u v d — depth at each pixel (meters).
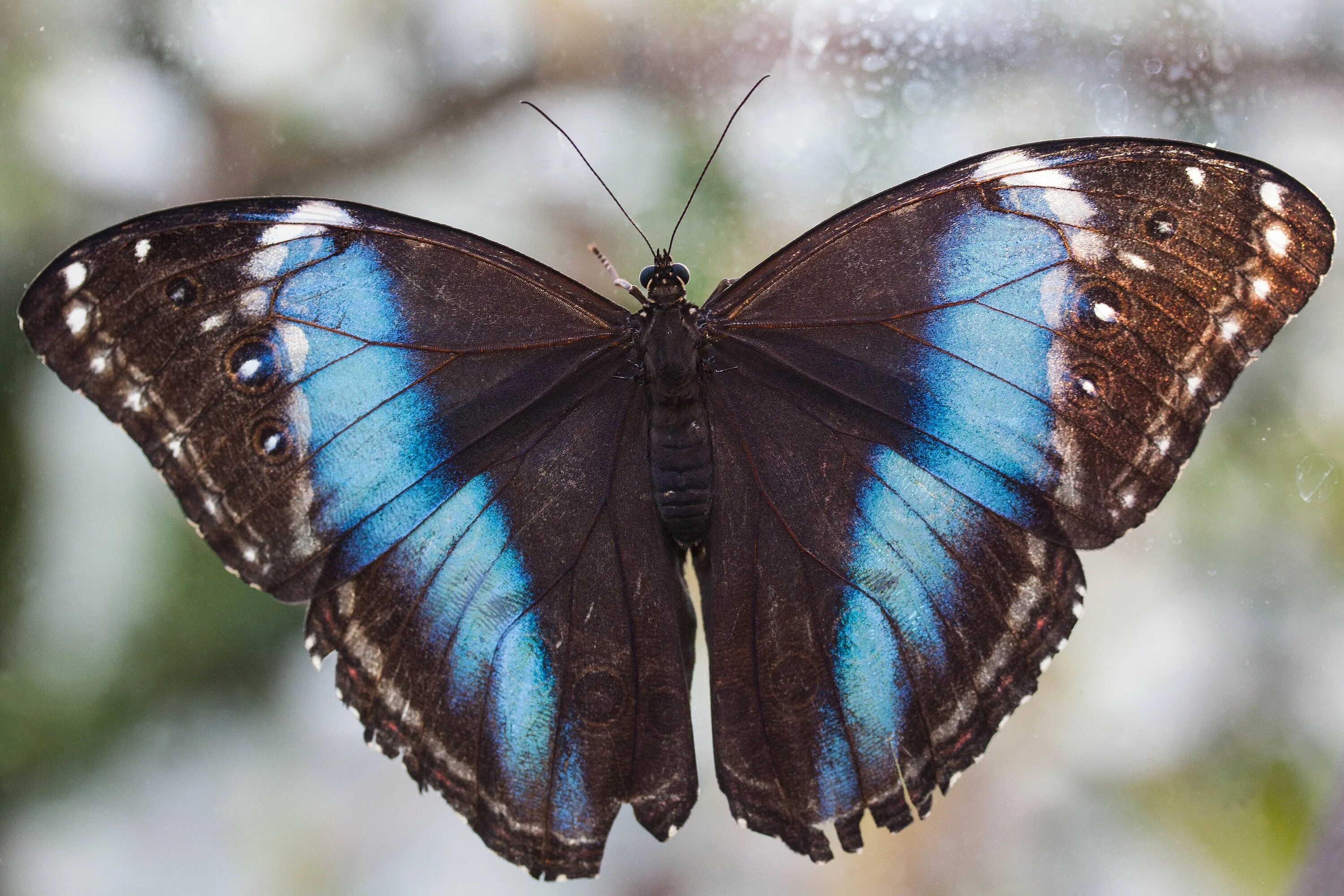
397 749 0.43
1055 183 0.42
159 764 0.47
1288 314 0.41
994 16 0.46
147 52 0.47
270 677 0.47
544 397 0.43
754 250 0.46
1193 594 0.46
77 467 0.46
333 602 0.42
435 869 0.47
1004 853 0.46
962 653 0.42
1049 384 0.42
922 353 0.43
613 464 0.43
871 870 0.46
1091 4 0.46
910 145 0.46
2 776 0.46
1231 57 0.46
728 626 0.43
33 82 0.47
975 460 0.42
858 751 0.43
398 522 0.43
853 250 0.43
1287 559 0.46
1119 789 0.46
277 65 0.47
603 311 0.43
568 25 0.47
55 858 0.46
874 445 0.43
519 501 0.43
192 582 0.46
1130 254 0.42
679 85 0.47
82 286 0.41
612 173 0.47
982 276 0.42
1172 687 0.46
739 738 0.43
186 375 0.42
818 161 0.46
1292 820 0.45
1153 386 0.42
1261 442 0.45
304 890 0.47
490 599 0.43
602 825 0.43
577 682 0.43
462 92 0.47
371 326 0.42
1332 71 0.45
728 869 0.47
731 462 0.43
